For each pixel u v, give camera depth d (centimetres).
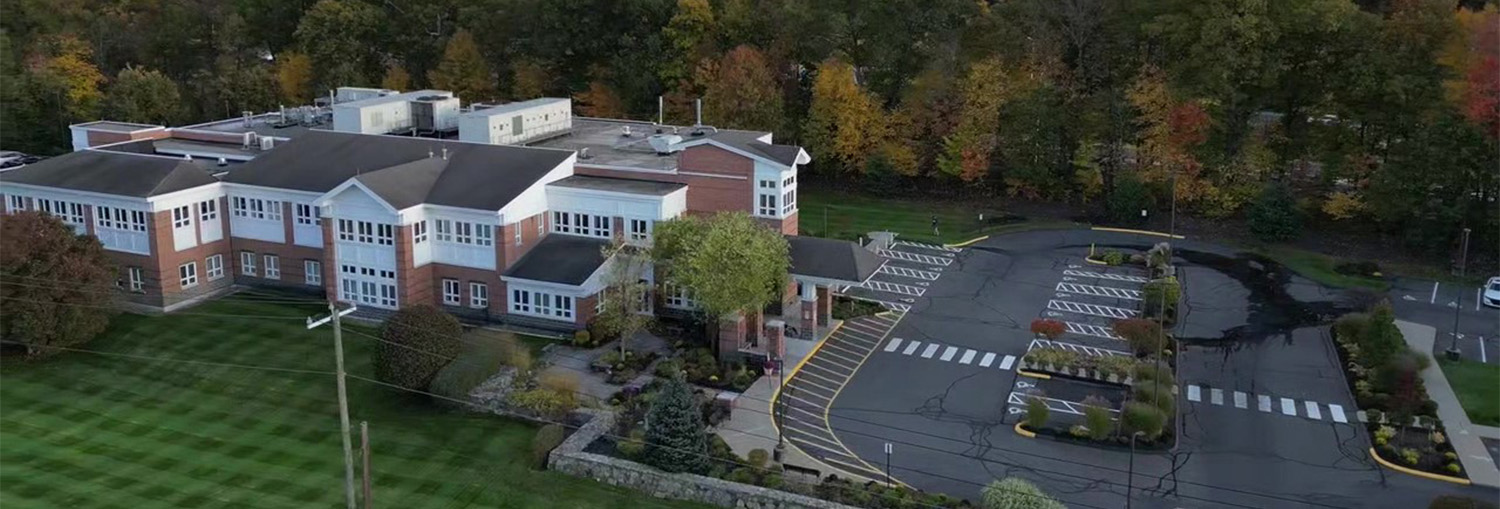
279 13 12838
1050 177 9288
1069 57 9619
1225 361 5925
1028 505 4003
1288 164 8869
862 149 9738
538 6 10962
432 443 4831
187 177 6694
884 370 5781
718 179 6688
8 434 4866
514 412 5112
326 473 4547
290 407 5203
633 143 7831
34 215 5684
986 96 9169
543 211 6644
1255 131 8988
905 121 9575
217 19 12925
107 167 6762
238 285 7019
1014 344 6169
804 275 6025
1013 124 9200
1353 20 8219
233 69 11950
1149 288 6688
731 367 5691
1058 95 9300
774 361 5712
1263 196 8238
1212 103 8650
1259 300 6950
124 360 5744
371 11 12025
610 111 10731
